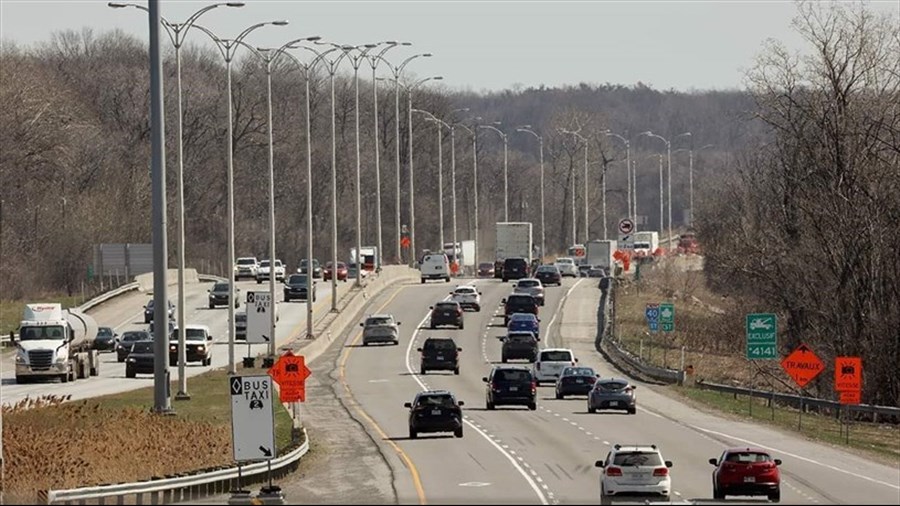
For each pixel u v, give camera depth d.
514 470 124.31
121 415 148.50
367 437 151.75
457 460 131.75
